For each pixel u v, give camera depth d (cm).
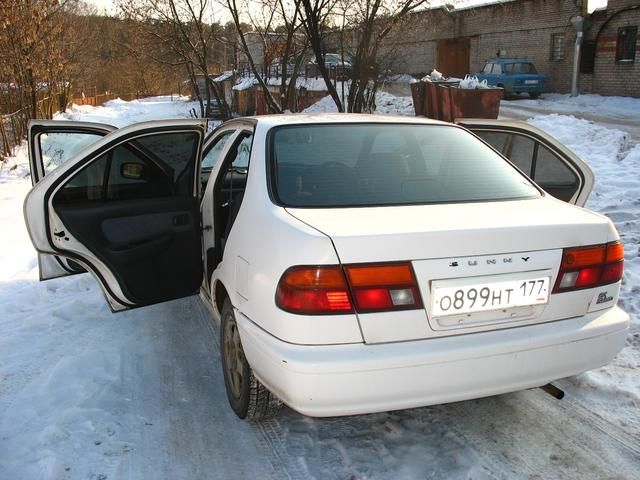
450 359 239
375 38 1395
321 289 233
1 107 1752
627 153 1037
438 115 1452
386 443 291
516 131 406
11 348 414
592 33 2534
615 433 295
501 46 3033
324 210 271
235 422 313
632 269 513
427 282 239
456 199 295
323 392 231
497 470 267
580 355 262
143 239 367
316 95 2469
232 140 369
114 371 373
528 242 254
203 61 2338
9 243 739
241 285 281
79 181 391
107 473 271
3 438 301
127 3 2339
